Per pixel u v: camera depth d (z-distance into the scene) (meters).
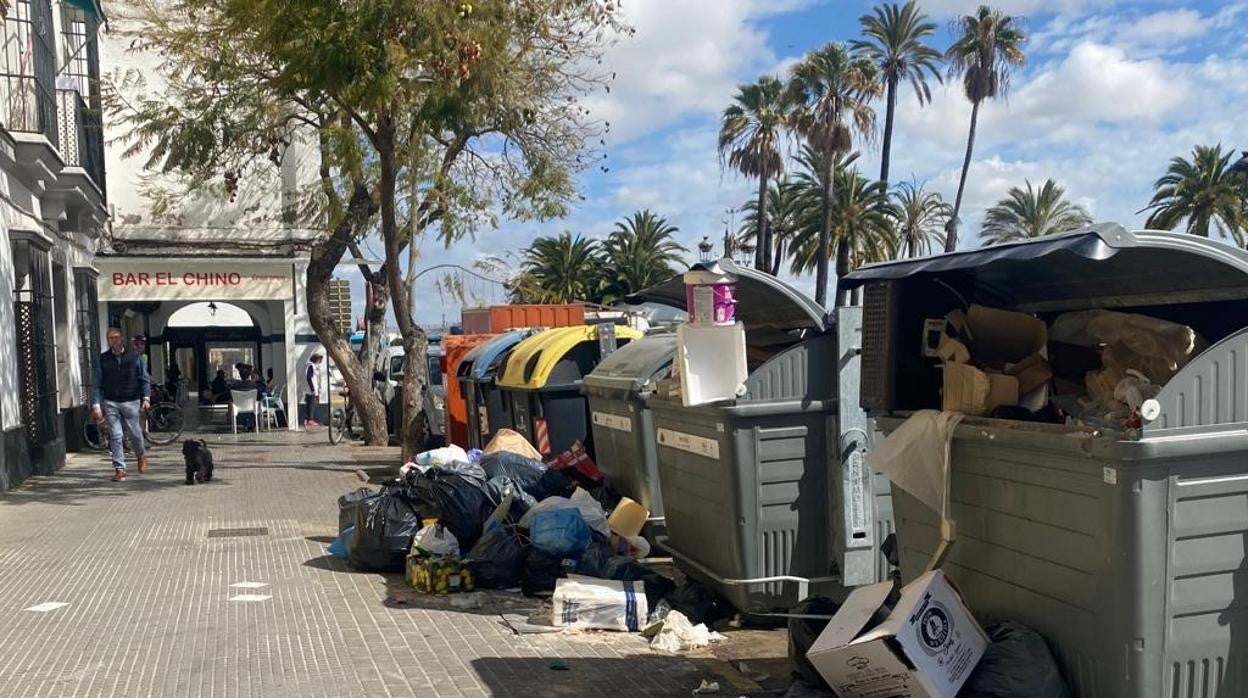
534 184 14.20
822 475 6.08
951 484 4.50
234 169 14.66
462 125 11.97
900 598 4.28
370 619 6.51
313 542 9.12
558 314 18.30
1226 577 3.66
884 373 5.01
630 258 54.75
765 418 5.95
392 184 12.51
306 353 24.38
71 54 16.28
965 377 4.46
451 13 10.80
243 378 24.31
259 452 17.72
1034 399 4.38
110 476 14.09
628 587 6.38
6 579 7.74
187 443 13.16
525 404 10.48
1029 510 4.04
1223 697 3.69
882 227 47.38
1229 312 4.34
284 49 11.12
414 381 13.71
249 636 6.15
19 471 13.14
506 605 6.79
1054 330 4.65
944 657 3.97
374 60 10.68
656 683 5.23
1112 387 4.11
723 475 6.02
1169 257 4.10
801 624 4.96
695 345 5.98
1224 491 3.62
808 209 47.72
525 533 7.25
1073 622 3.84
